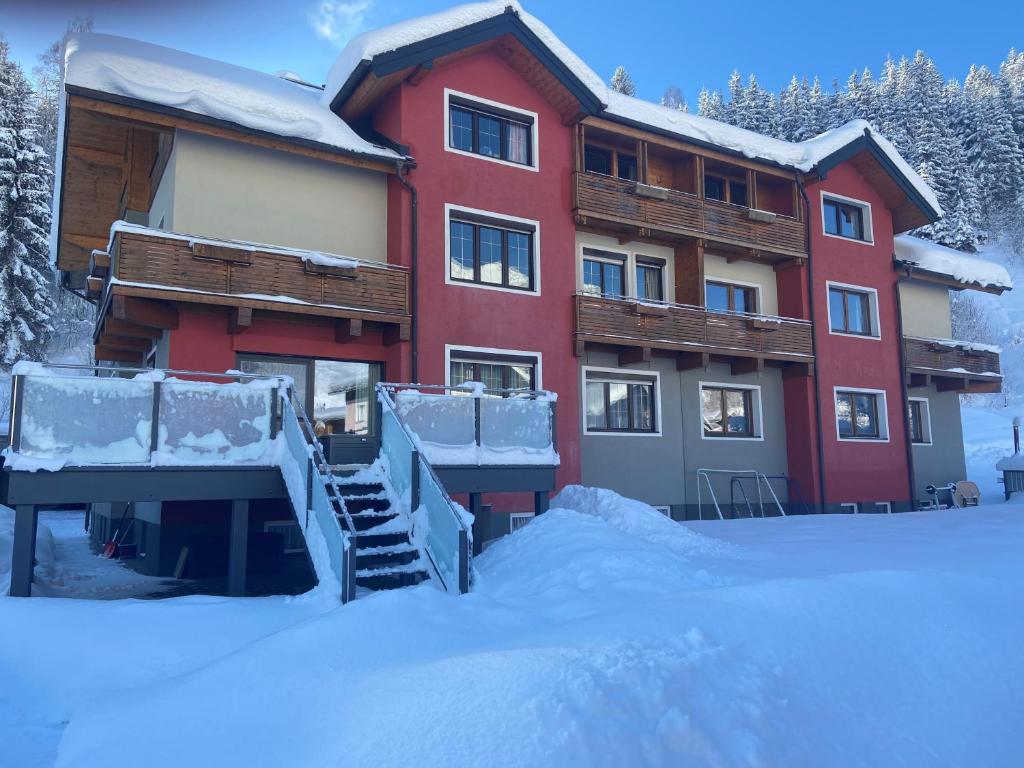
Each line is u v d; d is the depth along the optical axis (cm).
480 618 659
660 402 1900
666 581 796
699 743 443
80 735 479
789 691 537
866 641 634
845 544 1142
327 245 1502
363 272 1448
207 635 662
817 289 2150
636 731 435
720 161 2000
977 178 8394
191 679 533
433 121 1588
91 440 892
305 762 411
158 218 1537
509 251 1675
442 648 584
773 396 2111
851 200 2289
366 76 1549
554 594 761
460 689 459
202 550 1273
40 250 3550
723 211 1961
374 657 558
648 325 1802
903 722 541
